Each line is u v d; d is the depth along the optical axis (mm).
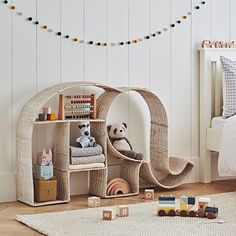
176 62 5730
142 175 5453
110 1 5410
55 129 5160
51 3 5180
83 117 5168
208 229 4301
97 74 5387
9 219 4586
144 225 4387
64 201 5027
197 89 5840
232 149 5332
